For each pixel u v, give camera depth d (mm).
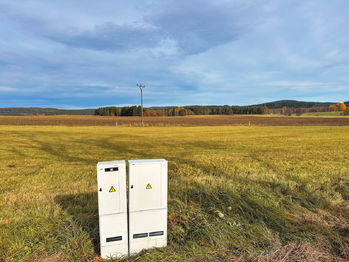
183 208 4219
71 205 4449
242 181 5980
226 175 6809
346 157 10078
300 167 7965
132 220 2879
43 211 4035
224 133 26234
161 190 2947
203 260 2787
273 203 4445
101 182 2719
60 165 8984
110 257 2855
